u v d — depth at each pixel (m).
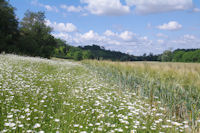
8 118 2.52
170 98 4.79
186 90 5.21
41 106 3.21
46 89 4.63
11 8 30.05
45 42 42.59
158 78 6.64
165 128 2.73
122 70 9.75
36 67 9.91
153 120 3.17
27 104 3.15
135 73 8.30
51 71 9.30
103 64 16.12
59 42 82.06
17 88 4.23
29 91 4.12
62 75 8.05
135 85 7.29
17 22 31.28
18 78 5.57
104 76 10.70
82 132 2.20
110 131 2.42
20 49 30.16
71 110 3.13
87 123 2.65
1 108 2.88
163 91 5.50
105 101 4.04
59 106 3.45
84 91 5.01
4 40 25.89
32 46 33.22
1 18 26.95
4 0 29.53
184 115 4.08
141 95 6.03
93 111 3.19
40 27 42.34
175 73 6.34
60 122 2.57
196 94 4.75
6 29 28.95
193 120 3.47
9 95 3.61
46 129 2.35
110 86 7.18
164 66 8.20
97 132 2.36
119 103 4.22
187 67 7.31
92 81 7.37
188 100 4.81
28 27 41.47
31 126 2.37
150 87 5.97
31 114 2.79
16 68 8.06
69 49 82.88
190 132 2.91
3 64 8.68
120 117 3.10
